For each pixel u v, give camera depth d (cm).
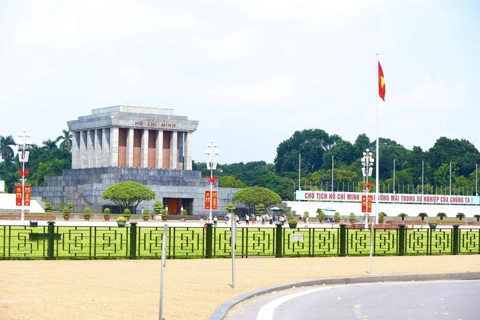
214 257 3675
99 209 12775
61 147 18050
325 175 19338
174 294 2114
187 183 13950
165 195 13275
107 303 1872
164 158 15075
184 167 15225
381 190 19312
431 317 1864
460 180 19388
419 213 13200
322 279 2659
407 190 19588
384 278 2828
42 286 2203
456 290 2500
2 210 11875
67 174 14600
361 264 3366
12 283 2269
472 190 18312
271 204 13062
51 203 14012
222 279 2575
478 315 1903
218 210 13725
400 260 3681
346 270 3044
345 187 19275
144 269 2884
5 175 18212
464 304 2122
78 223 9075
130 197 11656
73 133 15938
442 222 11388
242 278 2634
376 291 2447
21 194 9075
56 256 3434
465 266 3353
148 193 11875
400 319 1827
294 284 2516
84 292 2081
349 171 19275
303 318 1827
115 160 14462
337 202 13425
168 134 15125
